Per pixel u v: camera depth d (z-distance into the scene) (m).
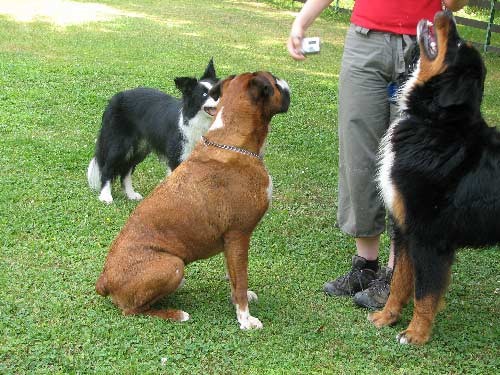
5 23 10.59
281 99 3.65
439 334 3.66
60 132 5.81
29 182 4.89
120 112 4.86
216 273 4.06
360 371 3.38
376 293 3.85
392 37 3.74
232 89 3.63
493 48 10.59
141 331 3.51
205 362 3.38
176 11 13.25
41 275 3.89
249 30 11.57
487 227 3.49
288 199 4.98
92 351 3.39
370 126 3.82
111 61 8.34
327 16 13.60
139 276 3.58
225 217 3.60
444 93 3.44
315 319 3.71
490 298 3.99
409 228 3.55
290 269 4.15
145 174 5.32
